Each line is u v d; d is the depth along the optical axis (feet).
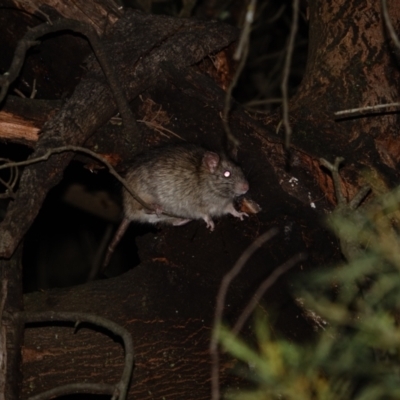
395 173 30.63
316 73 33.14
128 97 31.55
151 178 32.42
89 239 54.60
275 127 32.14
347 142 31.48
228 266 29.99
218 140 32.17
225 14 51.39
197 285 29.71
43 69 34.50
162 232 30.32
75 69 33.94
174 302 29.25
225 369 28.63
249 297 29.48
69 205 49.52
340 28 33.17
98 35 30.40
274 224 30.37
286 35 56.65
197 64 33.78
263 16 56.39
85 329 28.48
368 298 16.22
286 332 29.01
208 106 32.12
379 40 32.63
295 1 19.42
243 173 31.27
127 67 31.27
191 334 28.99
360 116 31.81
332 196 30.32
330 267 29.48
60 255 55.01
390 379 13.53
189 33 32.96
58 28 28.25
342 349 15.90
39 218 52.08
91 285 29.63
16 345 26.27
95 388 24.09
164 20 33.12
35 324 28.45
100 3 33.19
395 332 13.91
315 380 14.34
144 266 29.96
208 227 30.71
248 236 30.45
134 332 28.73
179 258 29.94
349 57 32.68
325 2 33.88
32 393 27.84
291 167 30.83
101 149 31.48
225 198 31.12
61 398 32.22
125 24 32.99
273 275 17.20
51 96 35.42
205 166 31.50
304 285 28.89
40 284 53.36
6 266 26.86
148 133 32.68
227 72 35.17
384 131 31.89
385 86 32.35
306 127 31.71
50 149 26.96
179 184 31.89
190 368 28.78
